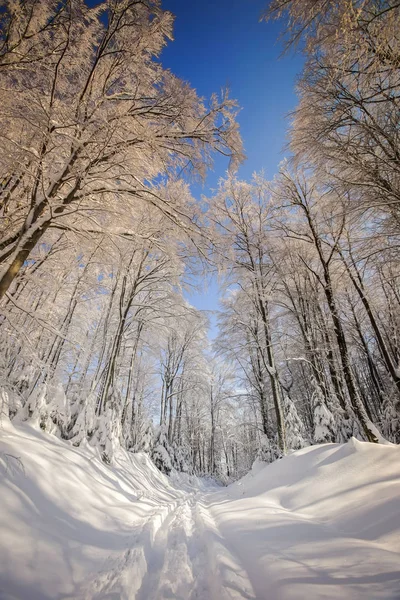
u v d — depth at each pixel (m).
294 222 11.47
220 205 11.72
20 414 5.20
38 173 4.18
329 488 4.48
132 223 5.50
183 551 2.99
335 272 9.34
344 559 2.20
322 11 3.48
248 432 25.25
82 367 9.21
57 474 4.06
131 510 4.87
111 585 2.18
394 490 3.33
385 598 1.58
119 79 4.42
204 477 23.59
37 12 3.67
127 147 4.30
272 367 10.13
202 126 4.87
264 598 1.82
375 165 4.88
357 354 16.88
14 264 4.16
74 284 7.26
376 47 3.45
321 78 4.76
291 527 3.27
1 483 2.94
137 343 13.84
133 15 3.88
